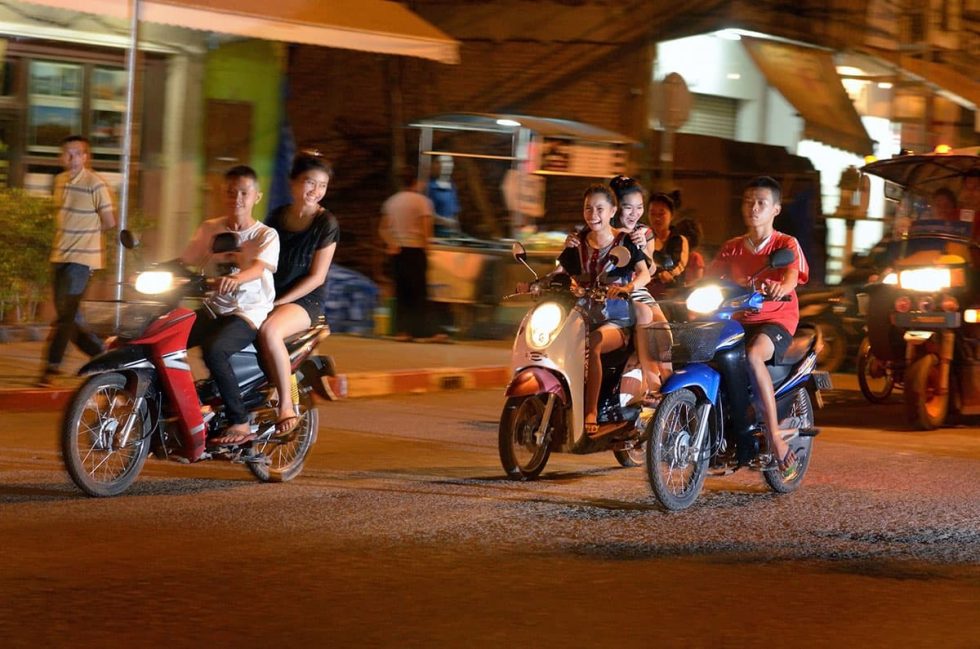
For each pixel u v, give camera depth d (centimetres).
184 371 967
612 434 1046
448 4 2439
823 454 1268
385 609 717
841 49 2466
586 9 2378
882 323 1507
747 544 885
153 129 2077
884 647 676
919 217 1605
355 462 1157
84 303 961
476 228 2208
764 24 2373
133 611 700
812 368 1068
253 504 970
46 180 1984
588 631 688
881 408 1627
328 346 1891
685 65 2367
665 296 1280
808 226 2442
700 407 983
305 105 2470
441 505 983
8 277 1755
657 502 995
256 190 995
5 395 1366
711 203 2400
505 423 1084
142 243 1844
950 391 1466
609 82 2377
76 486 976
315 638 664
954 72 2605
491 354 1873
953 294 1435
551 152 2145
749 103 2428
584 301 1038
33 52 1950
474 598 742
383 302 2084
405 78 2444
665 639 678
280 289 1032
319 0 1842
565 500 1014
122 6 1627
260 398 1016
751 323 1026
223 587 750
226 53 2144
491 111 2431
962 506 1024
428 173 2191
